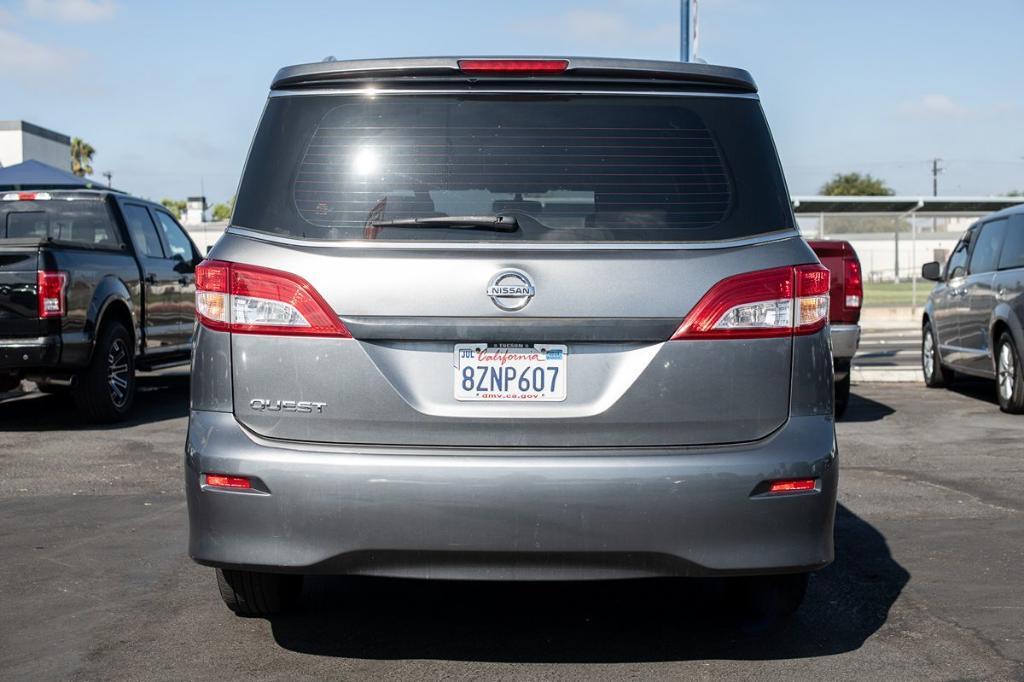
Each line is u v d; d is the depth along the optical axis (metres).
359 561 3.36
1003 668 3.71
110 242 10.30
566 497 3.29
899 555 5.19
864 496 6.50
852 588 4.66
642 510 3.30
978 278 10.74
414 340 3.38
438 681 3.60
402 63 3.55
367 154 3.52
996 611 4.33
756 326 3.41
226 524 3.40
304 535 3.35
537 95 3.55
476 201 3.45
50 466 7.57
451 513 3.30
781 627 4.16
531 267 3.37
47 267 8.73
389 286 3.37
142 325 10.38
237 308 3.44
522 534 3.30
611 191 3.47
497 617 4.29
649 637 4.05
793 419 3.43
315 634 4.09
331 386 3.38
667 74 3.57
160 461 7.78
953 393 11.79
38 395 12.00
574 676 3.65
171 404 11.23
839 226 28.38
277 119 3.61
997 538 5.50
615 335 3.35
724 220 3.47
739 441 3.40
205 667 3.75
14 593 4.62
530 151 3.49
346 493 3.32
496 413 3.36
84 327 9.14
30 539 5.54
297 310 3.39
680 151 3.53
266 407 3.41
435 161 3.49
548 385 3.37
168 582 4.78
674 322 3.37
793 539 3.39
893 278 36.41
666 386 3.36
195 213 56.31
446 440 3.36
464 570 3.35
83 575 4.89
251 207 3.54
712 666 3.74
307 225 3.47
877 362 15.13
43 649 3.94
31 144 38.75
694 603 4.46
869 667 3.73
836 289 9.20
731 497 3.33
